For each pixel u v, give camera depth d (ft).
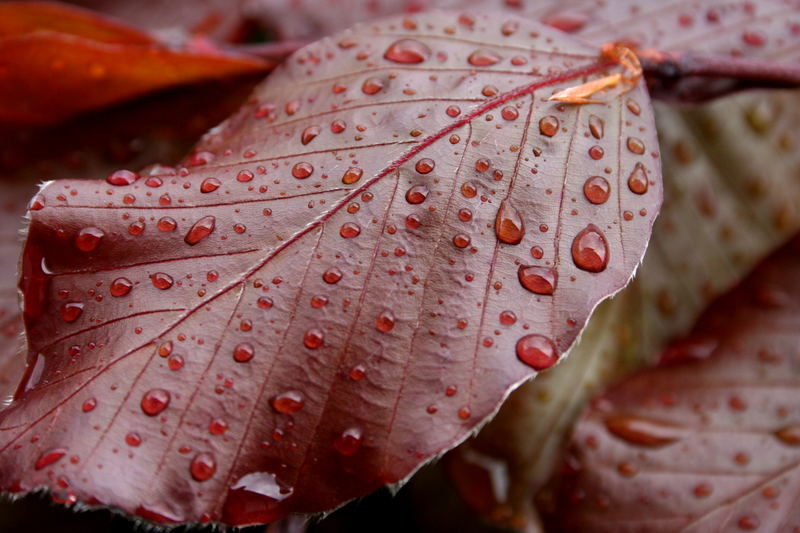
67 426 0.76
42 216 0.77
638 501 0.87
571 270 0.77
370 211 0.78
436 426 0.76
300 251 0.78
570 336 0.77
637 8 0.90
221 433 0.76
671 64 0.84
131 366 0.76
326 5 0.92
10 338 0.84
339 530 0.96
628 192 0.79
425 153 0.79
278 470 0.76
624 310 0.94
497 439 0.91
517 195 0.78
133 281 0.77
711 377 0.90
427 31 0.83
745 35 0.90
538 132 0.79
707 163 0.97
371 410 0.76
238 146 0.81
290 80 0.82
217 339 0.77
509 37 0.82
